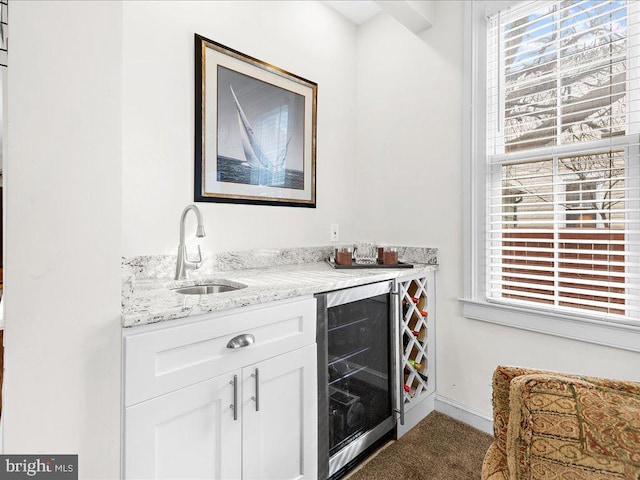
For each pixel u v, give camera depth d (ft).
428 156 6.85
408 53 7.21
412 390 6.37
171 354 3.16
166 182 5.15
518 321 5.57
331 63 7.68
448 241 6.53
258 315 3.83
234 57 5.91
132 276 3.92
